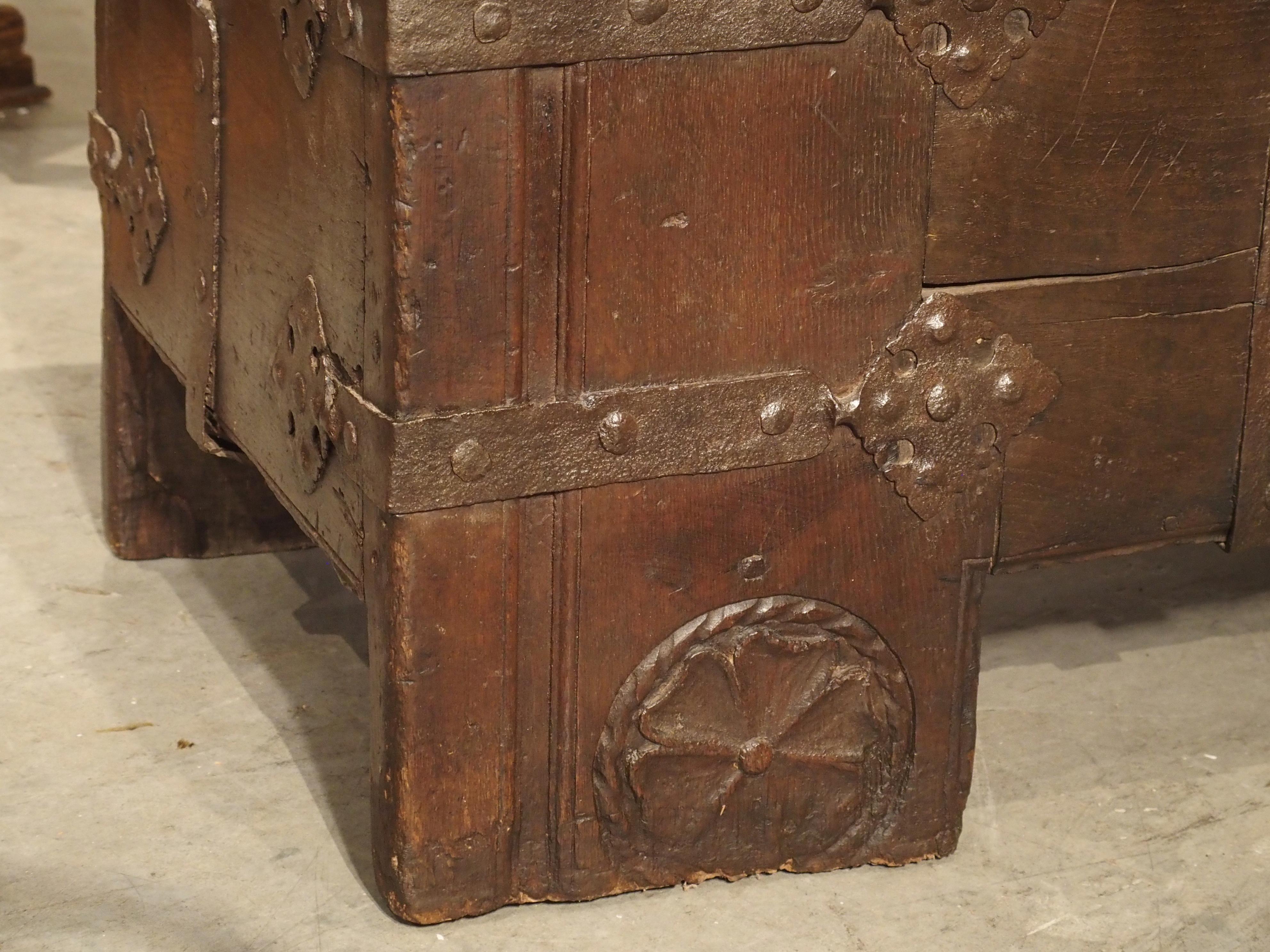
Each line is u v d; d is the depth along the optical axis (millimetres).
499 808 1873
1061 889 1998
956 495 1924
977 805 2154
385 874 1880
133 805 2115
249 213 1990
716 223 1750
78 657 2434
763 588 1890
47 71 5605
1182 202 1915
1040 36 1797
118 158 2449
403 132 1612
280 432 1985
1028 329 1897
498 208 1668
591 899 1949
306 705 2336
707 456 1813
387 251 1655
